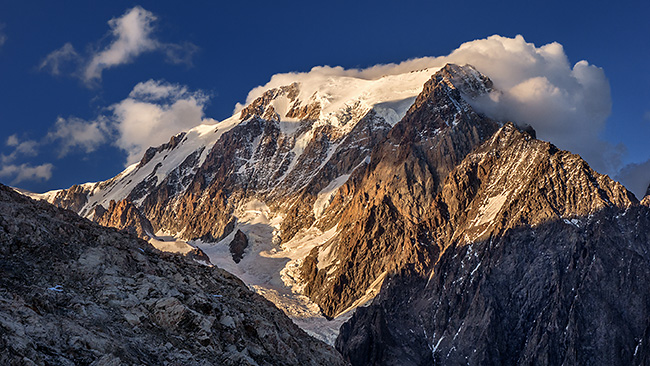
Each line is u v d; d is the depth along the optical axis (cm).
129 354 3444
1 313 3234
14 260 4038
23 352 3027
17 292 3600
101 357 3209
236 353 3950
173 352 3684
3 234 4159
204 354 3841
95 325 3594
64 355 3186
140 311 3959
